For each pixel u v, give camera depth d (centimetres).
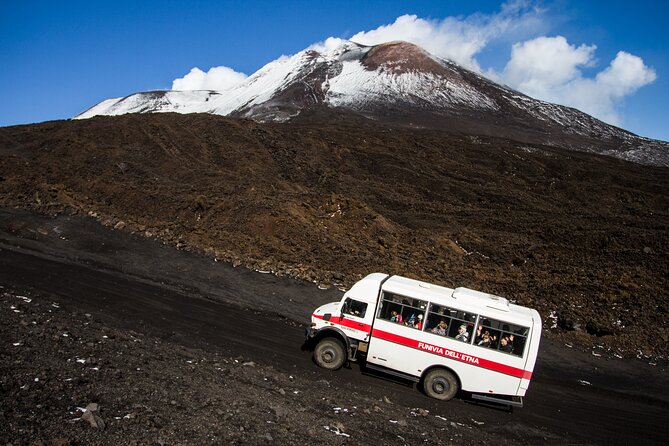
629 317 2447
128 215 3431
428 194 6650
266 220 3219
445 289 1441
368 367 1396
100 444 659
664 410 1591
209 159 6066
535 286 2902
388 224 3828
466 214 5478
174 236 2898
